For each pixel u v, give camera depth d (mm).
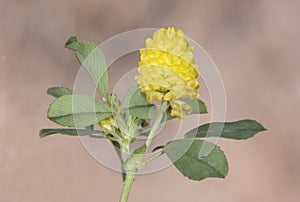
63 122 182
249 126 186
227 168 179
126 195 188
